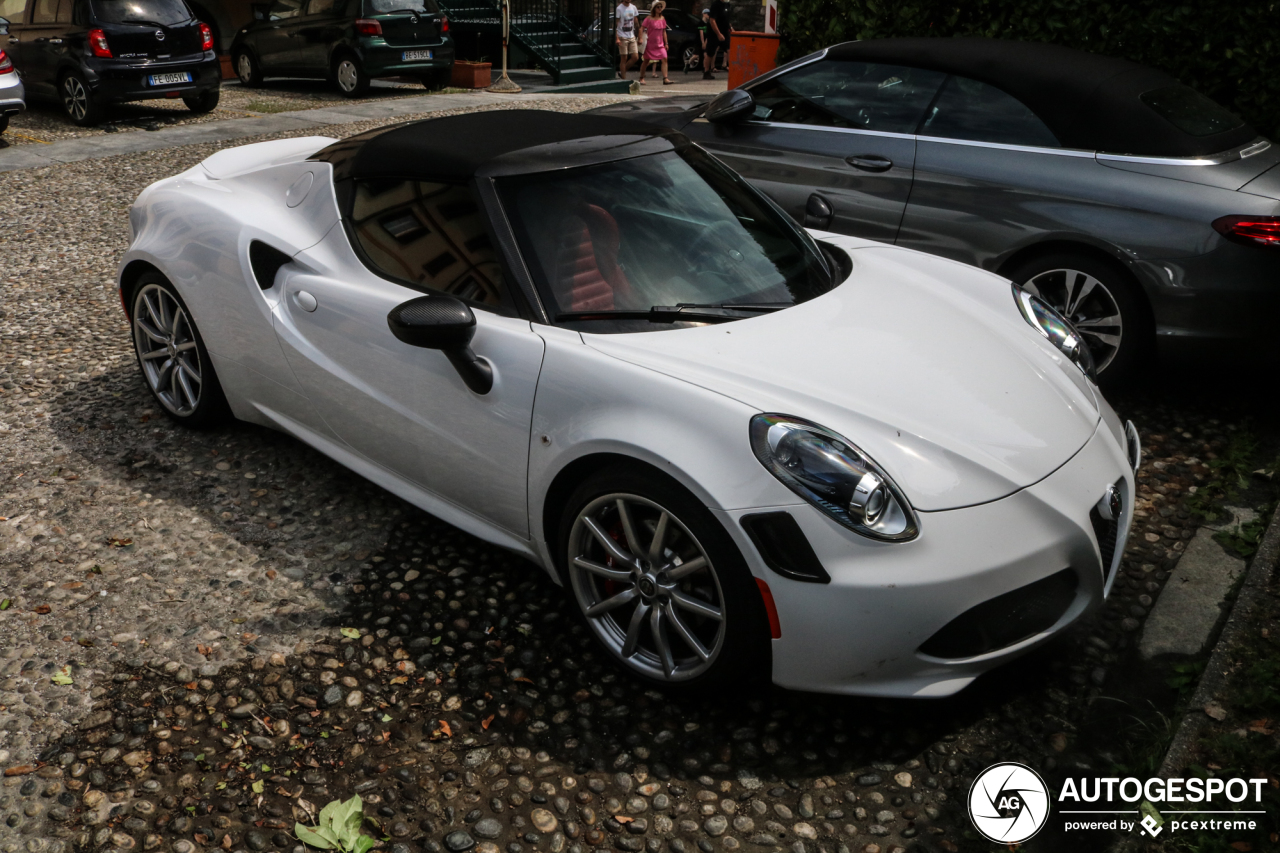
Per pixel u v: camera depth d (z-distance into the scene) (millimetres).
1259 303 4000
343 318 3143
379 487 3666
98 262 6434
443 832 2234
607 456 2549
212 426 4043
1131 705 2643
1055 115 4488
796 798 2336
